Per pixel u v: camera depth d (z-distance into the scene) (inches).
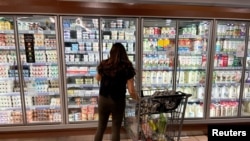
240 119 131.7
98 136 93.0
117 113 89.6
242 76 131.2
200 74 130.8
